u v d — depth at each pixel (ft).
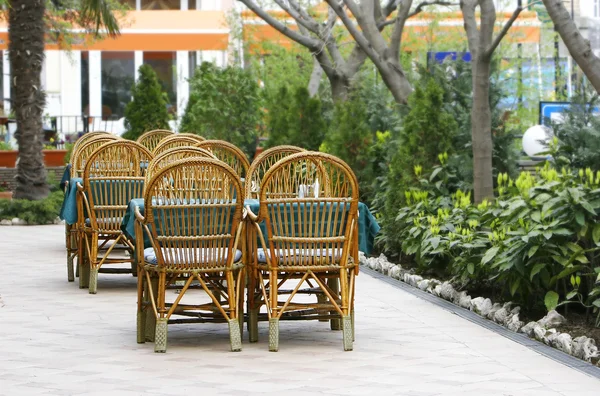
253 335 23.71
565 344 22.50
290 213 22.82
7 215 55.26
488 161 35.45
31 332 24.75
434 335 24.41
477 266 28.73
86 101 97.76
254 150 68.95
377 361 21.59
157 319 22.52
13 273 35.40
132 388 19.19
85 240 31.91
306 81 81.97
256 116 67.51
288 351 22.70
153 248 22.85
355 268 23.39
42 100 59.06
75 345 23.24
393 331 24.95
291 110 54.70
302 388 19.20
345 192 23.44
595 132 34.86
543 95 85.35
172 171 22.65
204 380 19.84
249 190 27.20
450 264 31.12
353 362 21.49
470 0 35.50
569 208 25.75
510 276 26.76
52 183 62.90
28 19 58.59
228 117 66.18
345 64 59.00
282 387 19.26
